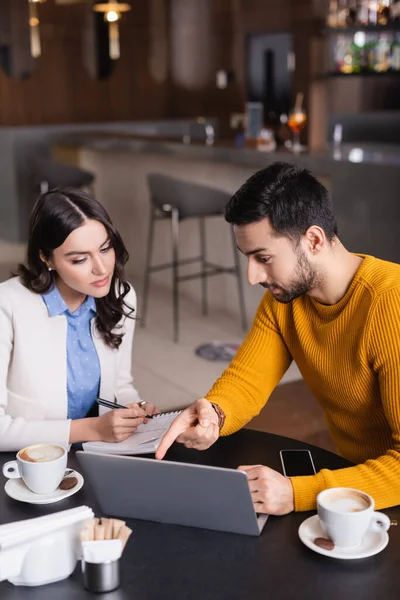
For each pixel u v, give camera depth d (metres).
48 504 1.35
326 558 1.19
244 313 4.75
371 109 7.08
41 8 7.61
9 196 7.07
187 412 1.52
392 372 1.46
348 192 3.89
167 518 1.30
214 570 1.17
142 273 5.82
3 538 1.11
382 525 1.22
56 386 1.81
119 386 1.98
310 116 5.21
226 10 7.40
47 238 1.69
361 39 5.14
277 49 7.55
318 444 2.94
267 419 3.15
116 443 1.59
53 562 1.13
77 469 1.50
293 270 1.46
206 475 1.20
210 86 8.27
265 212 1.40
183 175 5.14
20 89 7.71
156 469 1.23
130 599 1.09
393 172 3.62
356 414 1.62
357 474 1.38
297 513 1.33
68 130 7.36
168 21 8.27
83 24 7.93
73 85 8.02
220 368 4.01
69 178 5.74
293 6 6.58
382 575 1.15
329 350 1.58
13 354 1.79
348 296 1.51
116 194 5.99
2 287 1.80
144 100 8.49
